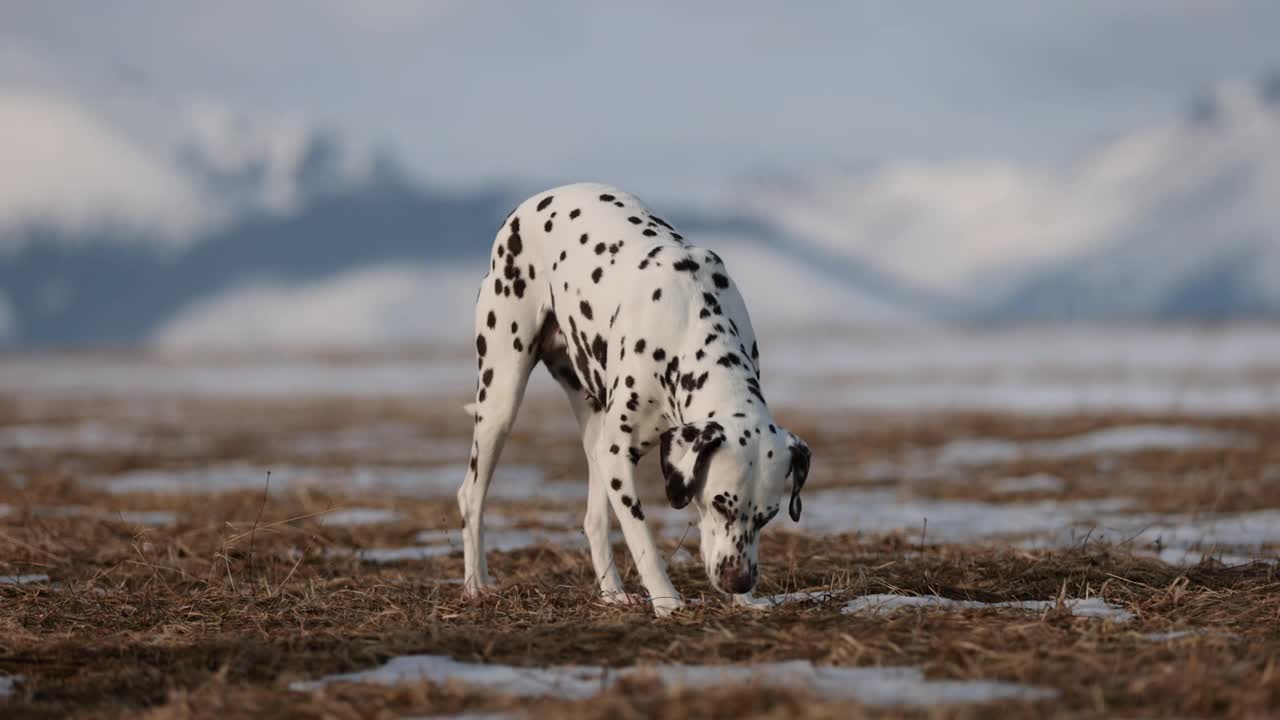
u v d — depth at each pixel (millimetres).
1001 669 6824
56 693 6965
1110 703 6270
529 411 43031
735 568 8031
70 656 7668
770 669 6938
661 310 9055
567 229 9891
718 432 8039
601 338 9375
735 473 8023
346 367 122500
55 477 18984
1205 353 88125
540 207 10172
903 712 6055
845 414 37031
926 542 12312
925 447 25469
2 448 27016
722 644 7457
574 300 9641
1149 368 65875
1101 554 10633
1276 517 14055
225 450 26859
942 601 8805
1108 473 19328
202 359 156875
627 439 9148
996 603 8906
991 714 6035
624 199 10000
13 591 9820
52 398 61781
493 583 10242
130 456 24688
